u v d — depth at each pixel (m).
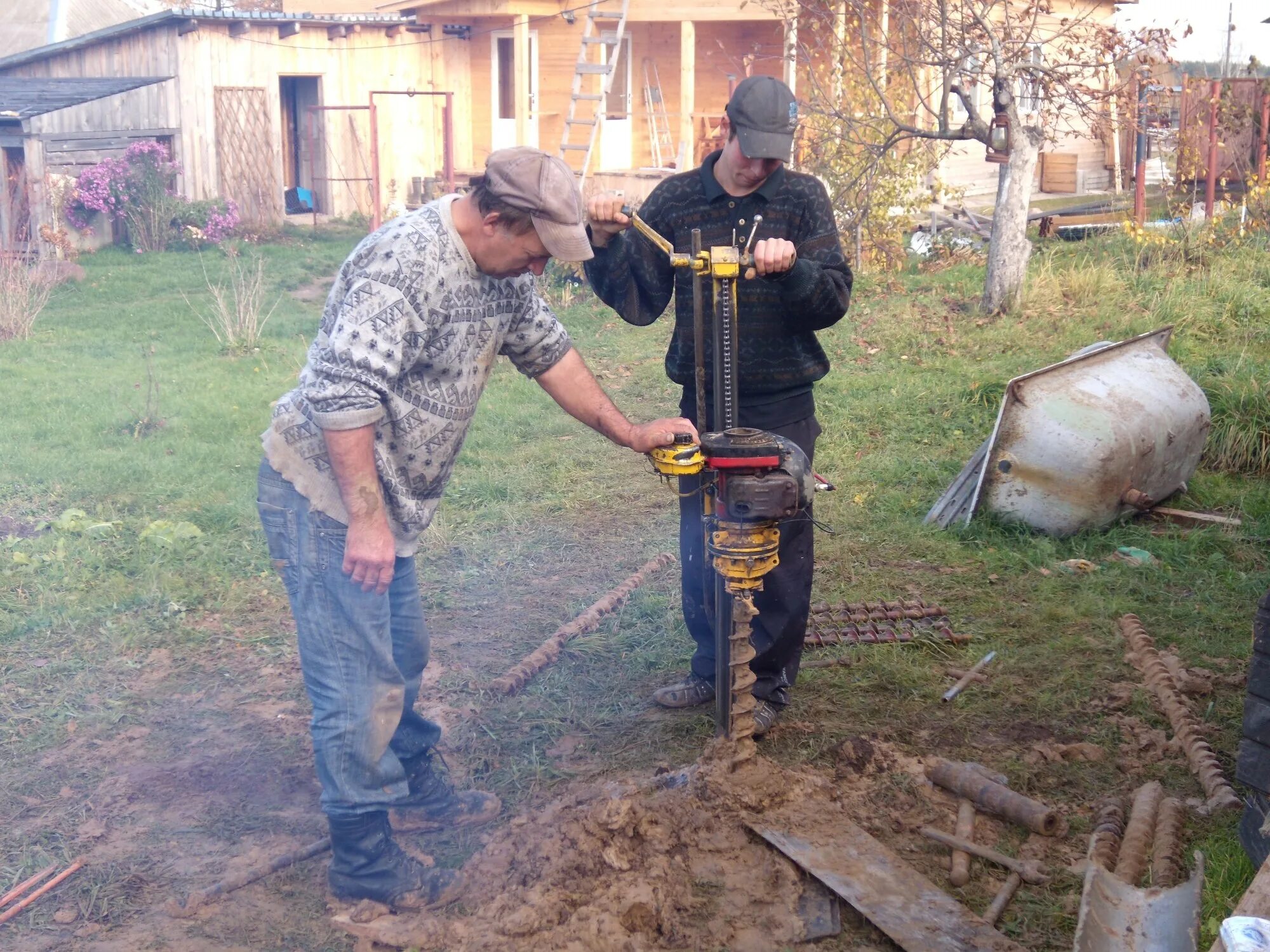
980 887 3.03
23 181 17.50
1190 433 5.96
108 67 20.09
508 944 2.74
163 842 3.33
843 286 3.54
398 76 21.78
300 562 2.83
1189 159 13.58
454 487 6.61
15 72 21.12
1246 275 11.02
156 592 5.09
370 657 2.86
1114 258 12.15
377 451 2.79
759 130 3.38
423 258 2.64
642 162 21.39
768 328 3.64
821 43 13.23
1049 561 5.36
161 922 2.97
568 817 3.13
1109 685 4.16
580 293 13.01
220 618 4.93
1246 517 5.86
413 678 3.24
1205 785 3.43
